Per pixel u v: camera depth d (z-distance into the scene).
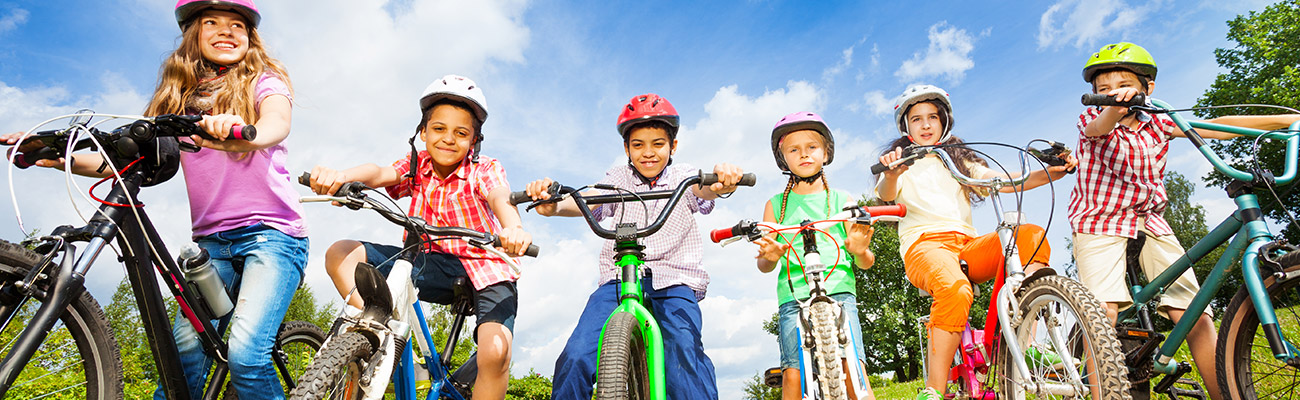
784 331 3.91
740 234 3.24
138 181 2.65
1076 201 4.15
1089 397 3.09
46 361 2.42
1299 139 3.12
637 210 4.00
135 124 2.50
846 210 3.32
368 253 3.21
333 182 2.79
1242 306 3.03
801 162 4.14
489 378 3.18
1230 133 3.62
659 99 4.07
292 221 3.23
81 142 2.57
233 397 3.36
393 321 2.60
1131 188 3.93
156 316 2.75
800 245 4.02
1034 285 3.25
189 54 3.30
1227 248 3.18
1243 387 3.02
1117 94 3.14
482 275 3.31
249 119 3.18
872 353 30.95
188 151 2.92
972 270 3.76
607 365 2.51
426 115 3.57
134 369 2.97
